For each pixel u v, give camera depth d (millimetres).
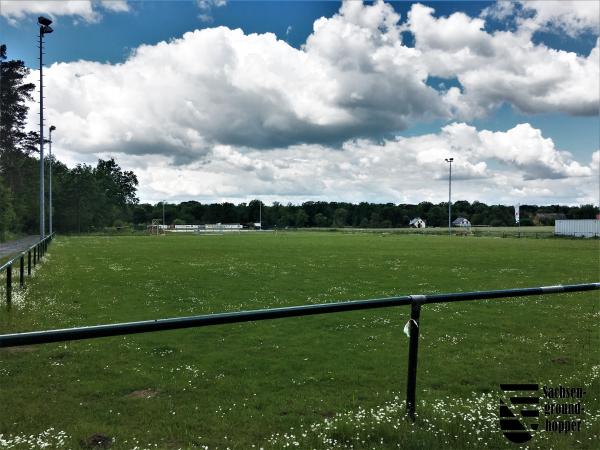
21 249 46062
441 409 6438
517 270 30203
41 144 45500
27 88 76500
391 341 12141
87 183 126375
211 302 17672
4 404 7418
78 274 26078
